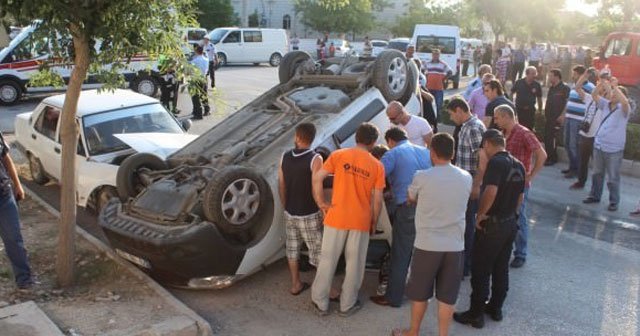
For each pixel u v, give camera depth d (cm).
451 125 1316
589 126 887
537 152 586
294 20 5369
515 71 2300
